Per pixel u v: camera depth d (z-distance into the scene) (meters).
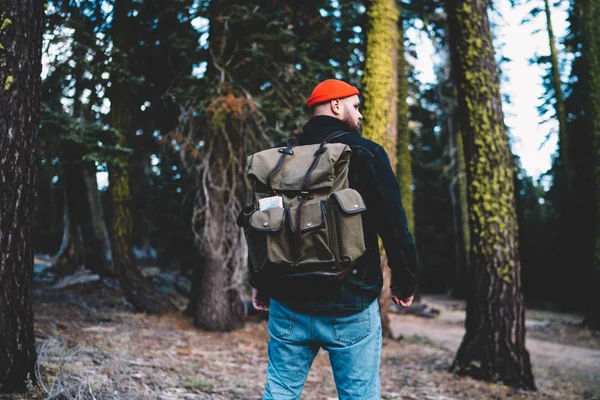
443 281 25.39
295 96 8.12
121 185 8.93
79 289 10.08
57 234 18.80
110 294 10.17
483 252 5.93
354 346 1.74
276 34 7.46
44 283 10.68
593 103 13.39
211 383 4.23
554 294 20.34
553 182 19.55
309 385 4.86
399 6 10.55
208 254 7.78
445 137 23.66
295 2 8.23
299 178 1.73
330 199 1.67
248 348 6.52
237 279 7.77
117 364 3.97
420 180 24.84
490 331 5.77
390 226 1.72
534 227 21.59
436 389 5.14
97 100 8.25
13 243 2.84
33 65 2.96
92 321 7.08
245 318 8.50
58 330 5.77
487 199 6.00
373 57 8.21
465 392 5.13
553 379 6.40
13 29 2.83
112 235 8.80
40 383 3.02
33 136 2.98
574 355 9.06
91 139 6.66
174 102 8.88
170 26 8.16
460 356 6.00
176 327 7.52
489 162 6.06
